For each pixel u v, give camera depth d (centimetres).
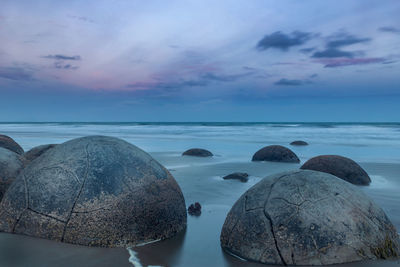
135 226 364
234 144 1908
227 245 352
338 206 323
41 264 310
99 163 376
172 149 1595
